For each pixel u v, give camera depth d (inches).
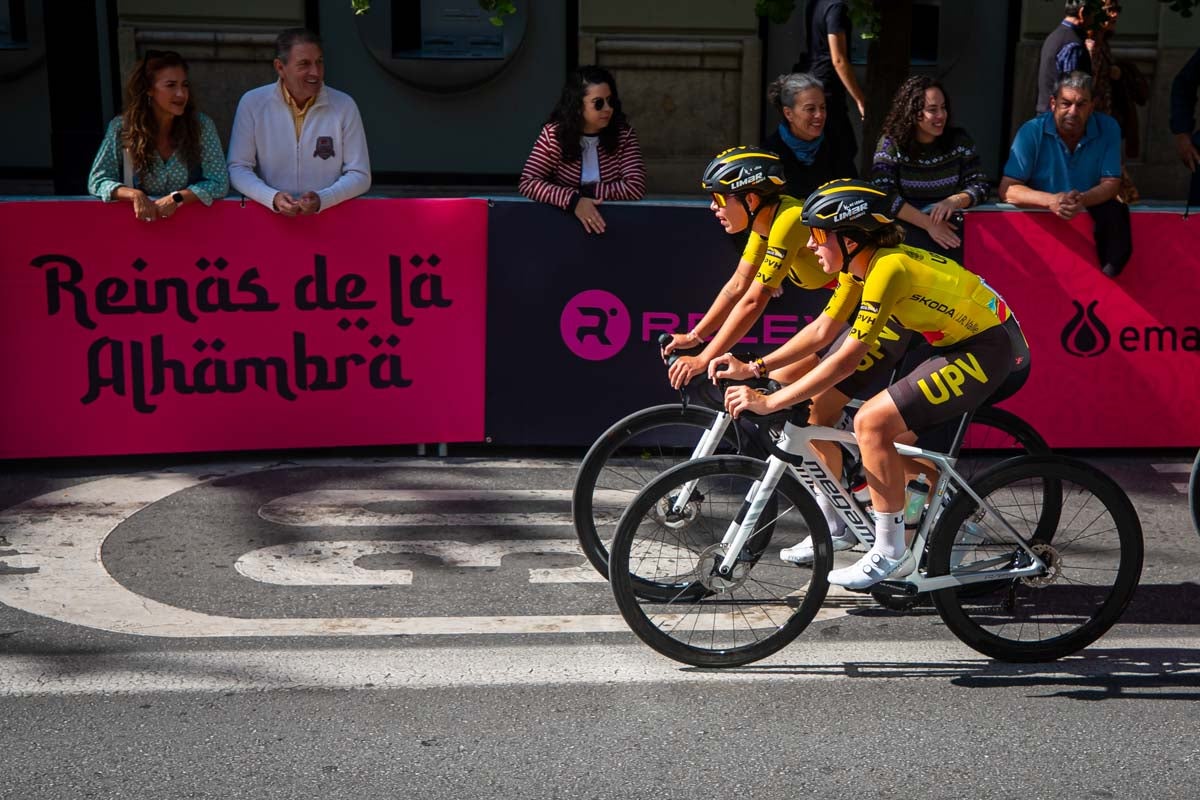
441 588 187.2
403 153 428.1
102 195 229.8
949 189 240.5
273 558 197.5
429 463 246.2
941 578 163.5
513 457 250.8
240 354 240.4
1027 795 135.0
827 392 177.3
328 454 250.7
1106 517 180.4
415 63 416.8
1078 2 276.1
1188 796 135.0
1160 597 187.0
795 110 236.2
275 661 163.6
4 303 231.0
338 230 239.3
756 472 161.5
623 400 248.7
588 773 138.4
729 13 421.1
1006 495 174.4
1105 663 166.9
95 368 236.1
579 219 241.3
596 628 174.7
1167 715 152.9
